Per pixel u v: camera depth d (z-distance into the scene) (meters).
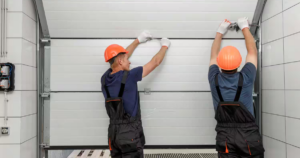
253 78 1.49
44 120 1.97
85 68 1.96
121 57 1.65
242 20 1.79
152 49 1.95
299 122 1.46
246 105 1.47
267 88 1.86
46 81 1.95
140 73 1.56
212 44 1.87
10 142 1.64
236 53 1.51
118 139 1.49
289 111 1.56
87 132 1.99
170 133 2.00
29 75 1.79
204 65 1.97
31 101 1.83
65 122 1.97
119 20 1.85
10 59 1.65
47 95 1.93
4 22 1.66
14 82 1.65
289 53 1.56
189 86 1.98
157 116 1.98
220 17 1.85
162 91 1.98
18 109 1.65
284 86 1.62
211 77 1.59
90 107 1.97
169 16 1.83
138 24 1.87
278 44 1.69
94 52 1.95
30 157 1.82
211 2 1.76
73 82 1.96
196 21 1.86
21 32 1.66
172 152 2.43
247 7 1.80
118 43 1.96
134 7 1.78
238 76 1.47
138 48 1.95
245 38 1.76
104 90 1.60
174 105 1.99
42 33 1.96
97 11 1.79
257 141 1.44
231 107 1.46
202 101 1.99
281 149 1.66
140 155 1.54
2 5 1.66
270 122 1.82
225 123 1.52
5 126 1.64
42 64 1.95
